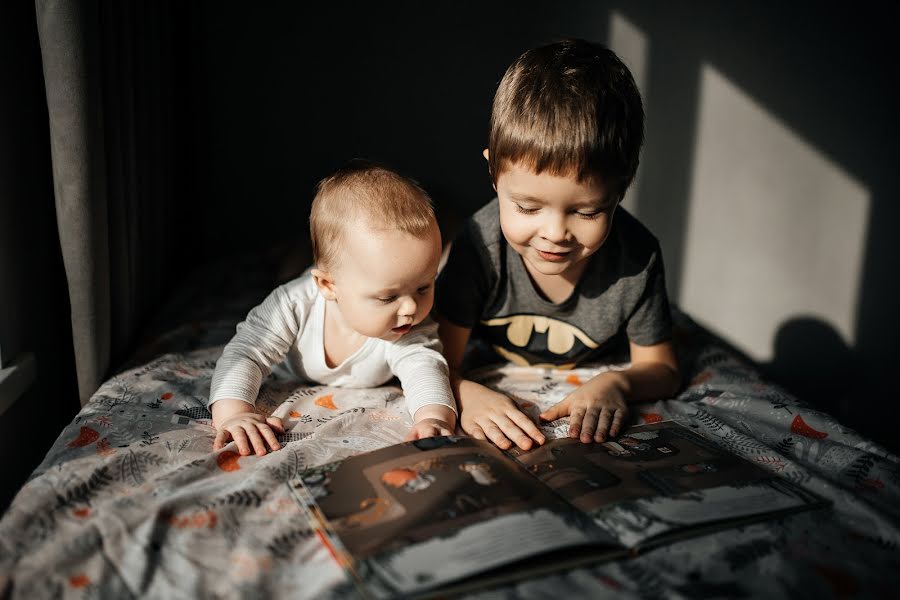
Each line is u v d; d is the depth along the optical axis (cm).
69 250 116
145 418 104
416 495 81
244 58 197
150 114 156
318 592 68
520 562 70
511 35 203
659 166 206
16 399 115
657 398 118
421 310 101
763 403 115
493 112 103
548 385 122
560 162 90
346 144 206
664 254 212
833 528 80
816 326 209
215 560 73
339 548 72
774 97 198
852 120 195
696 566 73
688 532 77
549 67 96
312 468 88
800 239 205
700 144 204
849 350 208
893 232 198
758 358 215
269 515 81
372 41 200
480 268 116
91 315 119
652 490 86
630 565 73
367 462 89
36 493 83
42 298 129
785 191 203
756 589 69
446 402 105
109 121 124
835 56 192
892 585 71
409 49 202
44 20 108
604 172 92
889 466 96
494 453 92
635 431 104
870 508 83
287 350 112
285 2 196
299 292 112
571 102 91
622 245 116
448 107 206
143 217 150
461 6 200
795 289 208
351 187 100
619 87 96
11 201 117
